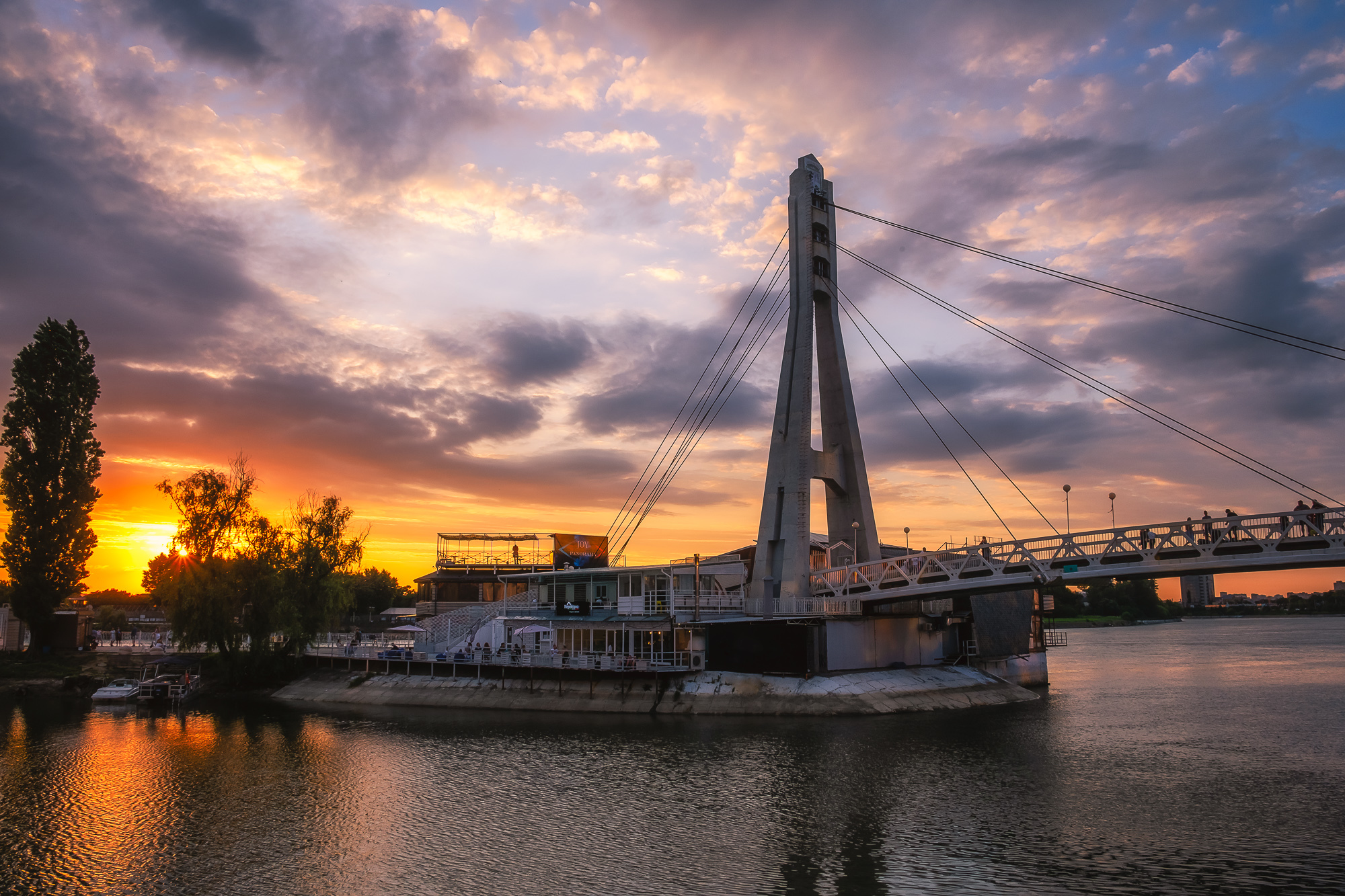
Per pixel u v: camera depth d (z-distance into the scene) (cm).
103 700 7531
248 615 8169
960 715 6225
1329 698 7269
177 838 3534
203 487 8069
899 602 7725
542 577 8475
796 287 7869
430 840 3456
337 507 8388
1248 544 4794
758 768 4550
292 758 5059
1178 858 3094
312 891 2939
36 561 8838
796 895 2808
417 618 10006
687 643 6900
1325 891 2767
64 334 9006
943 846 3269
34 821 3788
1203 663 11025
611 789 4188
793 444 7519
